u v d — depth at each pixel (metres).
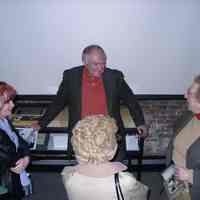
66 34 3.20
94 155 1.35
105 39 3.22
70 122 2.70
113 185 1.34
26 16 3.12
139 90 3.46
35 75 3.36
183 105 3.50
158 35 3.23
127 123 3.04
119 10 3.11
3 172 2.11
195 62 3.36
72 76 2.64
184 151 2.10
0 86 2.23
